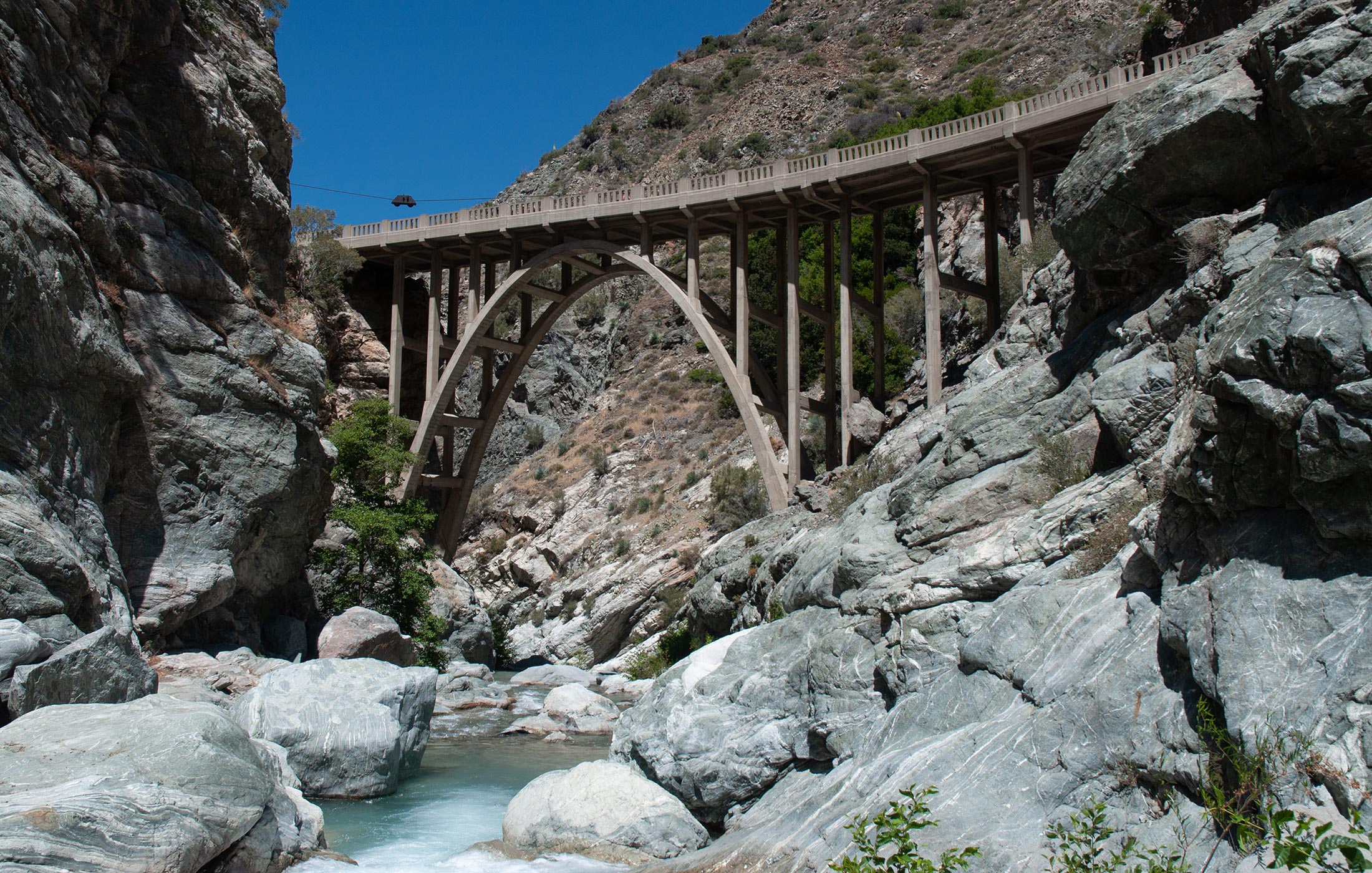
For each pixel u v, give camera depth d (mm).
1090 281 14352
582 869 9656
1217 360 7859
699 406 51188
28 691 10477
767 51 108500
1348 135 9625
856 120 79562
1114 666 8039
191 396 17750
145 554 16891
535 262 35281
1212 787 6398
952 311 39031
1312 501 6961
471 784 14117
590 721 19750
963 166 26859
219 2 23625
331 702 13328
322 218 38188
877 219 31234
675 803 10797
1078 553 10297
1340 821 5648
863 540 13562
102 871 6910
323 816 10805
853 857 7613
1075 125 23812
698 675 13367
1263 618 6934
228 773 8578
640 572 36469
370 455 29531
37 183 14492
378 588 27047
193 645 17812
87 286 15016
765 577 21469
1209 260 11156
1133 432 10891
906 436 22578
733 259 33906
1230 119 11305
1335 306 6945
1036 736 7969
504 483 53000
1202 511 8258
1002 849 7102
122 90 18656
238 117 21812
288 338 21000
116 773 7867
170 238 18297
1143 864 6316
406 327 40406
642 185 32656
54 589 12336
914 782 8125
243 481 18672
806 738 11258
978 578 10852
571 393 59562
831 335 32531
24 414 13320
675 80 107062
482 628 32844
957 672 9898
